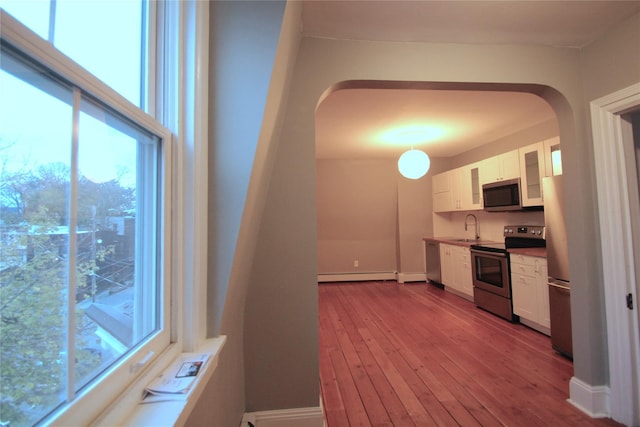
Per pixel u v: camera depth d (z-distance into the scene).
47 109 0.48
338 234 6.49
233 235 1.15
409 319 3.94
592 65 1.92
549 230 2.93
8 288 0.42
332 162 5.93
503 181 4.02
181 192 0.99
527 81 1.93
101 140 0.63
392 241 6.60
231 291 1.26
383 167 6.03
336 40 1.81
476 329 3.53
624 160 1.83
